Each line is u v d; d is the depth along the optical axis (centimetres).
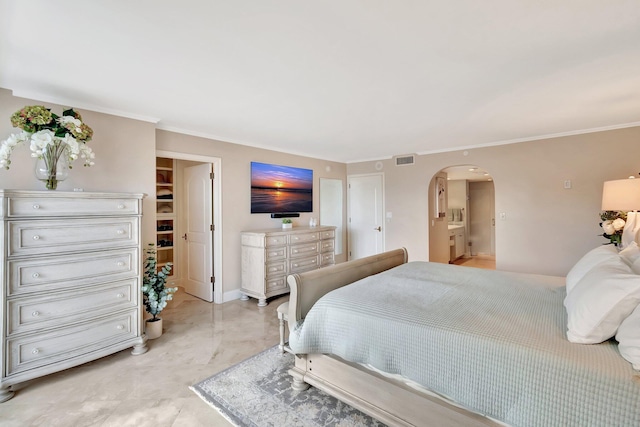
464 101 281
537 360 127
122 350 274
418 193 539
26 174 247
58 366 222
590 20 159
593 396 114
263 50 189
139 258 271
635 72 221
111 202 254
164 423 181
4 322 200
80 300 235
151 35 171
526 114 321
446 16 155
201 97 267
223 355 265
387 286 226
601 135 382
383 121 345
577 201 400
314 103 284
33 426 178
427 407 154
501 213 457
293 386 213
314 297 226
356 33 171
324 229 496
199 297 439
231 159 431
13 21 156
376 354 169
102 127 289
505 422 132
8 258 202
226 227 423
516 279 252
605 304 131
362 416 186
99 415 188
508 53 194
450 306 183
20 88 242
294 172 528
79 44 180
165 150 359
